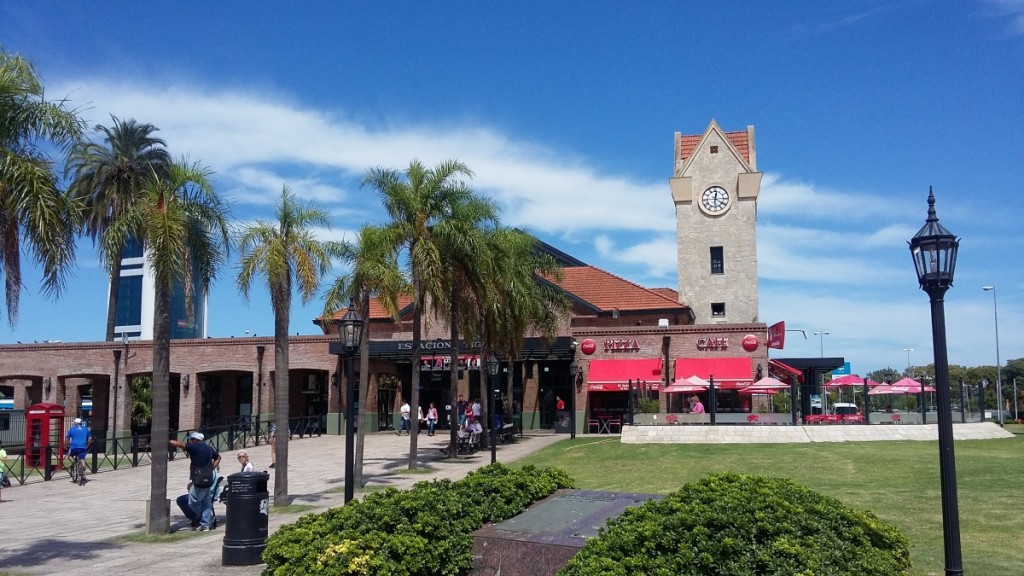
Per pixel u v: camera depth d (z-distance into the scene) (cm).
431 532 801
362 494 1977
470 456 2889
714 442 2834
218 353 4503
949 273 862
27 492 2250
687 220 5375
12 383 4959
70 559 1227
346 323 1436
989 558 1053
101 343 4641
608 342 4097
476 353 4241
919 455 2294
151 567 1158
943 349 852
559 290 3931
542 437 3822
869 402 3303
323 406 4631
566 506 935
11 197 1107
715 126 5438
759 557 652
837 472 2033
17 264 1155
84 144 1239
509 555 788
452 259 2584
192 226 1614
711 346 3991
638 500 963
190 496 1509
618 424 4025
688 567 659
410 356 4294
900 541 766
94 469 2758
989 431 2948
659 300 4750
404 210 2408
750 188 5309
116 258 1496
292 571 764
